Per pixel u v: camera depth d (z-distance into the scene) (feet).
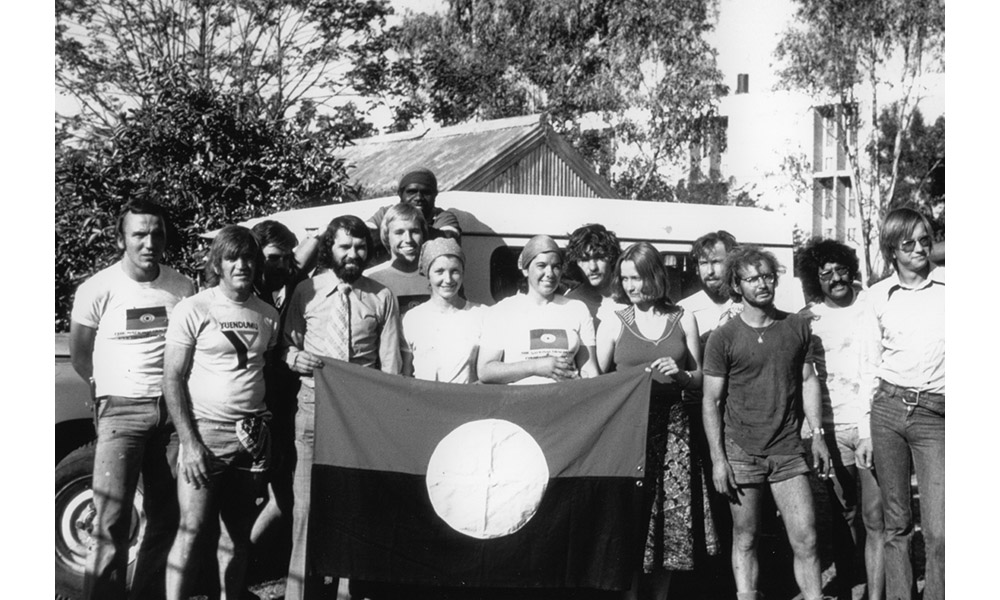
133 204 16.99
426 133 53.06
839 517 19.31
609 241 19.42
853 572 19.65
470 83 59.57
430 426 16.99
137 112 34.09
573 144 63.98
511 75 62.23
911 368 16.94
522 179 48.85
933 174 70.49
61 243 32.60
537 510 16.97
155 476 17.38
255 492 16.65
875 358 17.58
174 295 17.29
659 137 65.16
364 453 16.94
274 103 48.96
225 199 33.81
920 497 17.12
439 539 16.99
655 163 65.16
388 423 16.98
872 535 17.99
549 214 22.02
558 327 17.34
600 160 64.39
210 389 16.16
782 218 25.73
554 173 50.01
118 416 16.80
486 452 16.98
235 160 34.35
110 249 32.63
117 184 33.01
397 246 18.88
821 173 71.00
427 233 19.17
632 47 64.28
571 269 19.63
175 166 33.50
